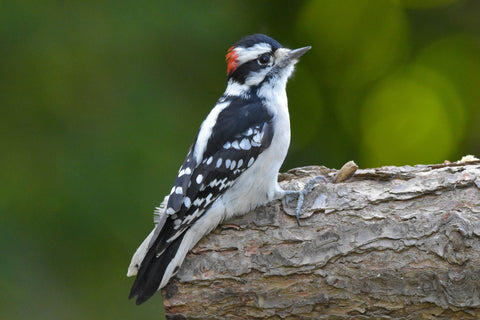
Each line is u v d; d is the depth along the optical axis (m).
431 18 14.46
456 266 6.37
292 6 14.06
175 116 11.81
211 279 6.64
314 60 14.39
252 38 8.04
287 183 7.45
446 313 6.43
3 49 11.79
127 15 12.07
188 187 6.89
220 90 12.16
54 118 11.72
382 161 13.91
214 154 7.11
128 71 11.91
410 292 6.46
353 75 14.34
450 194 6.77
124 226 10.98
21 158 11.40
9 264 10.73
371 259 6.53
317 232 6.73
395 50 14.40
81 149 11.43
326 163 13.73
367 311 6.55
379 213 6.73
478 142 14.00
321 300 6.55
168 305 6.67
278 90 7.84
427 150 13.98
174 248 6.69
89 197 11.02
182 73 12.10
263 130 7.28
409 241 6.51
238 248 6.77
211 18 12.23
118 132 11.54
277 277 6.61
